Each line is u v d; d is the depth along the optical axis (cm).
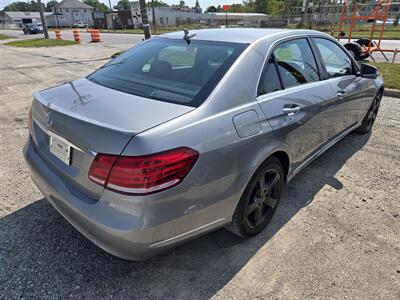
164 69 248
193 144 183
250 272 226
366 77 381
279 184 271
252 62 239
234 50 245
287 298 206
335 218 287
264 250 247
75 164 196
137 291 210
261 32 282
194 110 197
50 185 213
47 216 284
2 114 577
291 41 287
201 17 6694
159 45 290
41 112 230
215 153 193
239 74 227
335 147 440
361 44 1341
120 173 168
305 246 252
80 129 187
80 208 186
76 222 195
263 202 261
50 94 243
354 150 430
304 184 344
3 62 1298
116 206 174
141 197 168
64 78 945
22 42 2458
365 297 207
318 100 299
